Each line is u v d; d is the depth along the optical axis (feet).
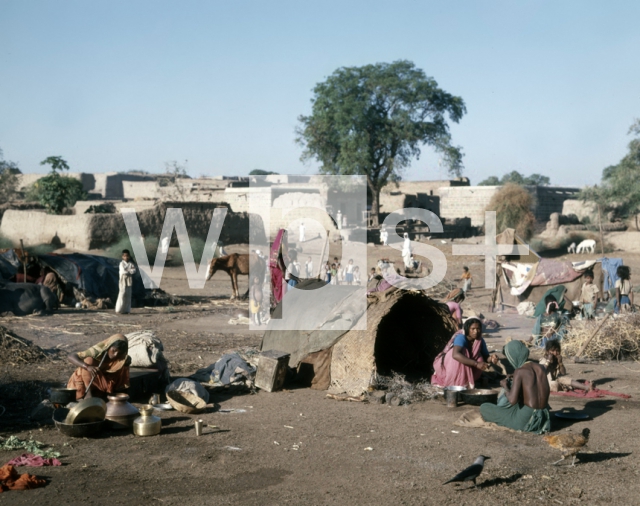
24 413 24.77
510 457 20.02
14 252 62.85
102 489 17.20
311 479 18.19
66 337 41.68
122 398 23.16
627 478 18.24
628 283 48.73
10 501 16.21
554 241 151.43
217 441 21.59
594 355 37.78
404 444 21.38
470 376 28.53
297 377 30.66
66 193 137.39
